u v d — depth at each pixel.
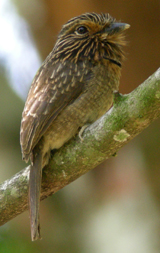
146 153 12.77
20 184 7.61
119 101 6.60
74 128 7.51
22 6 13.21
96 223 12.04
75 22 8.20
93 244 11.55
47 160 7.55
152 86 6.26
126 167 12.98
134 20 12.52
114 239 11.56
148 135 12.74
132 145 12.93
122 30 8.27
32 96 7.81
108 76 7.87
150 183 12.63
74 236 11.69
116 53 8.40
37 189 7.28
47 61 8.23
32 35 13.57
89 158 7.19
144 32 12.62
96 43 8.06
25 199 7.61
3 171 12.05
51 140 7.51
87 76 7.70
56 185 7.67
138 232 11.69
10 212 7.78
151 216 12.08
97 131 6.95
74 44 8.04
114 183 12.96
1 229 11.27
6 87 13.09
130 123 6.58
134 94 6.49
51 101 7.54
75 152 7.27
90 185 12.86
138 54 12.80
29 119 7.57
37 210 7.16
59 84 7.64
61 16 12.89
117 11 12.44
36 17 13.25
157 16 12.40
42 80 7.82
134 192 12.68
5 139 12.37
